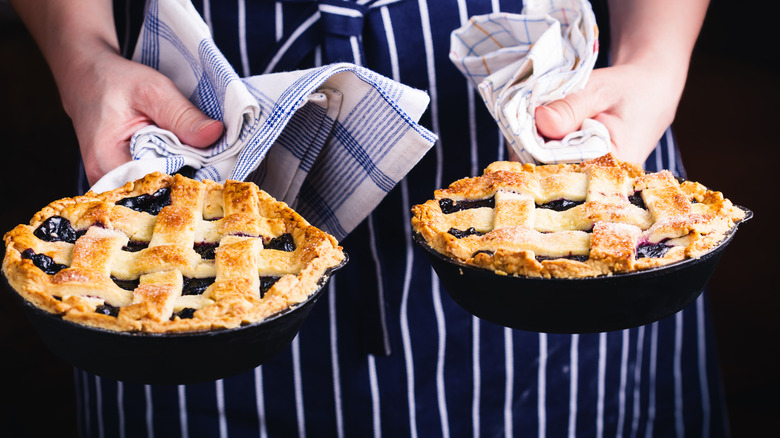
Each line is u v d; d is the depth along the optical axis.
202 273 1.04
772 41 4.29
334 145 1.31
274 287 0.99
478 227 1.15
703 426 2.05
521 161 1.38
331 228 1.39
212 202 1.16
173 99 1.29
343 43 1.44
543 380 1.76
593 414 1.86
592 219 1.12
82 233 1.11
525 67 1.32
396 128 1.23
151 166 1.22
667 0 1.59
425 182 1.58
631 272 1.01
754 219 3.24
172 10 1.33
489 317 1.11
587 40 1.39
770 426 2.38
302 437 1.71
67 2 1.53
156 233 1.09
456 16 1.48
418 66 1.50
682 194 1.15
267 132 1.21
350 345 1.63
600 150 1.33
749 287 2.93
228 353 0.96
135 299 0.96
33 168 3.12
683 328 1.95
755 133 3.79
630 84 1.46
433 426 1.73
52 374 2.54
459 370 1.71
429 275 1.63
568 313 1.05
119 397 1.68
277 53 1.47
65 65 1.45
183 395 1.65
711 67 4.38
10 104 3.11
